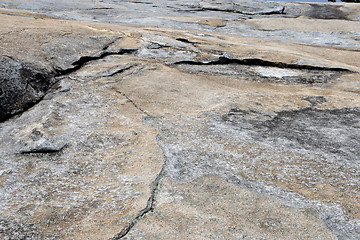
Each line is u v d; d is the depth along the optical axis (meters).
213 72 3.09
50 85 2.52
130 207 1.28
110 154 1.67
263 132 1.92
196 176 1.48
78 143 1.75
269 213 1.26
